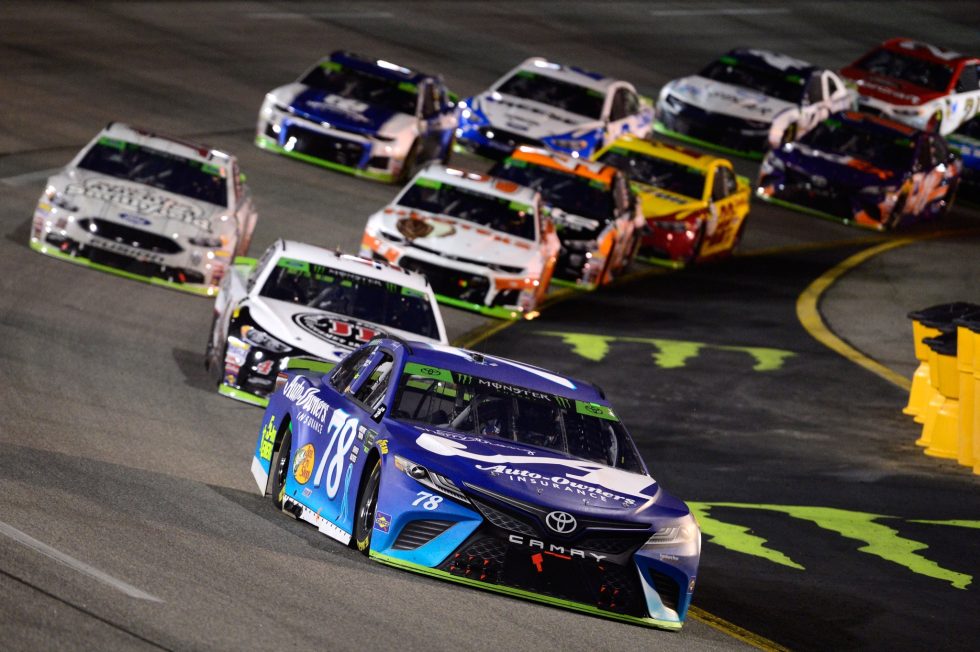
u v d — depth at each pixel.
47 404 47.41
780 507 51.47
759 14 190.75
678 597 32.94
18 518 31.64
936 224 118.25
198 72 112.81
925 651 36.56
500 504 32.03
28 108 93.19
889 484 56.09
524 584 32.03
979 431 58.44
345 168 96.94
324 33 135.38
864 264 100.94
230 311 54.31
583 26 164.00
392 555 32.69
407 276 57.88
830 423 64.94
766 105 119.88
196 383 55.69
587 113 108.06
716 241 96.00
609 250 84.94
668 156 97.19
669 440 59.56
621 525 32.44
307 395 39.41
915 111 128.38
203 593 28.50
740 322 82.38
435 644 27.83
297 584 30.47
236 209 70.75
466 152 107.00
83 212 67.94
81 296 64.00
